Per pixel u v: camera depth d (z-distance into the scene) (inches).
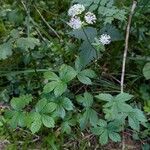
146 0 14.3
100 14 13.9
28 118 11.2
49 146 12.1
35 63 14.2
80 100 11.7
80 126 11.4
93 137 12.6
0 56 13.0
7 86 14.0
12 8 16.1
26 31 15.2
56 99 11.7
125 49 13.2
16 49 14.1
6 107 13.5
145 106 12.8
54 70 13.5
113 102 11.2
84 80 12.0
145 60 14.0
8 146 12.2
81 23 12.5
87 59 13.2
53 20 16.3
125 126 12.7
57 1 16.9
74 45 14.5
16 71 14.0
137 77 14.1
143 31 14.8
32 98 12.5
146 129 12.6
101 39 12.8
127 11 14.2
